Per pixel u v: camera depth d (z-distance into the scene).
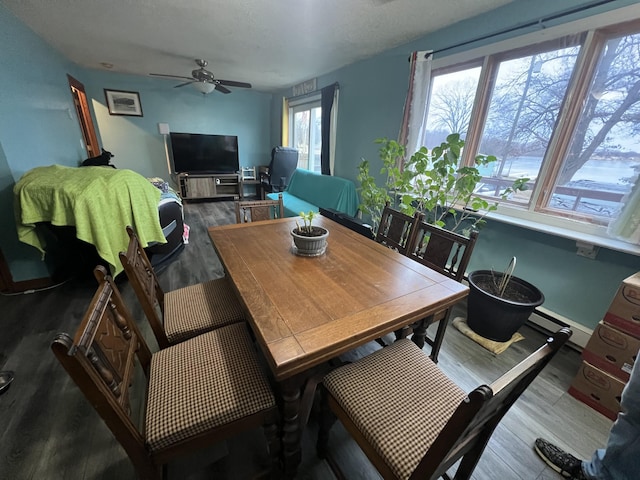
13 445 1.13
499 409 0.76
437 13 2.09
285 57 3.29
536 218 1.94
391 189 2.92
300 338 0.81
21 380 1.43
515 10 1.88
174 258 2.95
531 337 1.90
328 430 1.06
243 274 1.17
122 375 0.78
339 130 3.85
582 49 1.62
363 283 1.14
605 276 1.64
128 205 2.07
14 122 2.19
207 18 2.30
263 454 1.14
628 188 1.55
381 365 1.00
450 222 2.50
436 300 1.04
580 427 1.29
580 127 1.71
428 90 2.57
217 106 5.64
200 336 1.11
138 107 5.04
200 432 0.81
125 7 2.15
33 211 1.85
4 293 2.18
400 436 0.77
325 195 3.76
